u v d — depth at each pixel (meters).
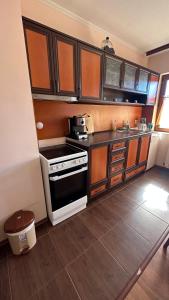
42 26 1.41
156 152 3.32
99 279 1.18
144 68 2.62
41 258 1.34
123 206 2.05
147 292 1.09
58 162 1.53
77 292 1.09
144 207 2.04
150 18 2.01
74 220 1.80
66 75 1.71
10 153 1.33
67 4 1.78
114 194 2.33
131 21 2.09
